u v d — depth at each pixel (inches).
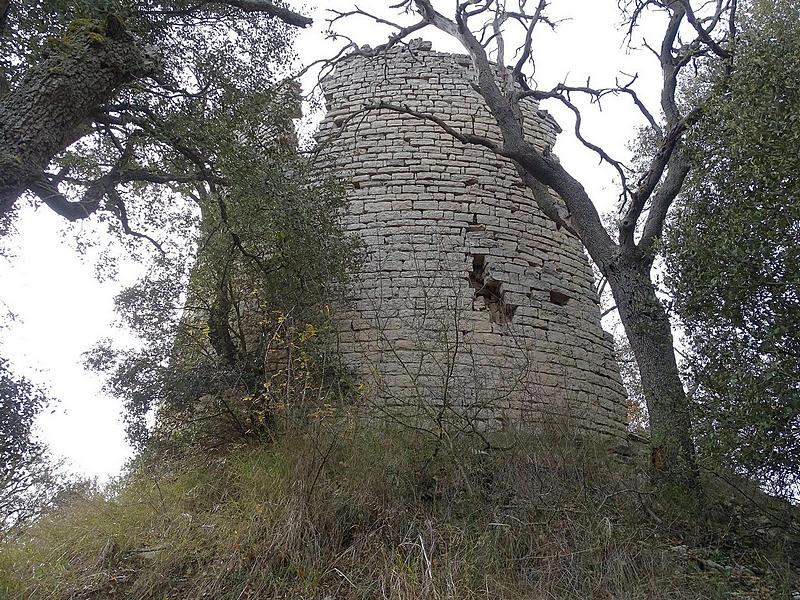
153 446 410.6
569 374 479.5
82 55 353.7
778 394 256.7
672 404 347.9
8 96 340.5
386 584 261.7
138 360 433.4
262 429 388.5
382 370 445.1
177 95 402.6
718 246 287.3
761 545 301.7
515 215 524.1
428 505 308.0
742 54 347.3
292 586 268.1
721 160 329.4
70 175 417.1
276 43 456.1
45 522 324.5
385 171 526.0
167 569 282.7
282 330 412.2
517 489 310.7
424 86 562.6
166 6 416.5
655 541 292.0
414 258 479.5
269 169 419.5
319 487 304.8
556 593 259.1
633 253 402.6
